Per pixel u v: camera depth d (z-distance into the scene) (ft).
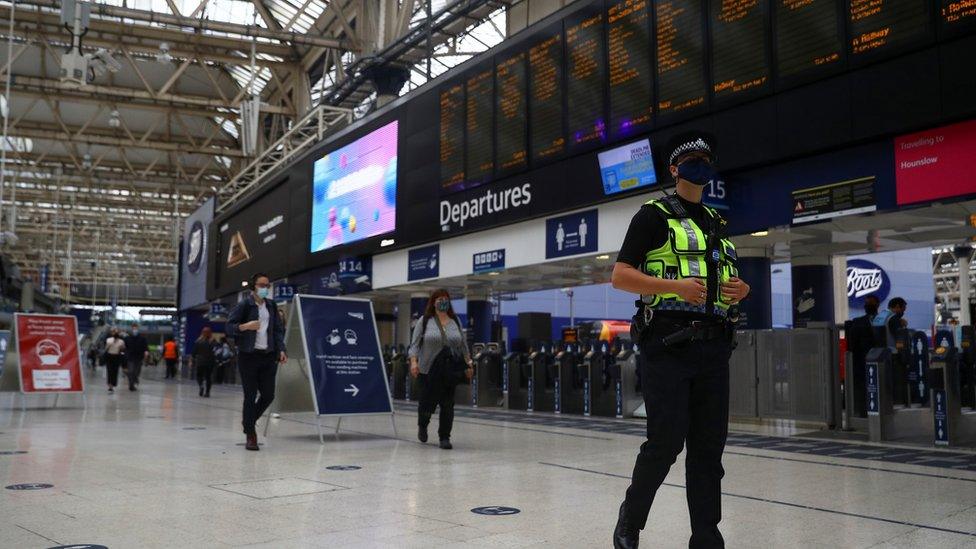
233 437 27.76
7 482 17.33
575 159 42.65
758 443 26.96
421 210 56.54
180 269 139.95
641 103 38.65
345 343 28.30
